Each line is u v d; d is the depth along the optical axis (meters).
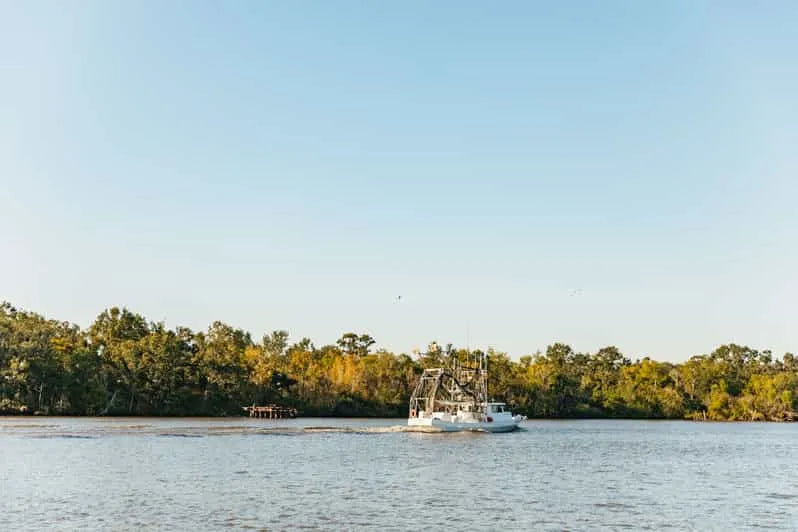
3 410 158.62
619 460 84.19
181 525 42.62
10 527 41.69
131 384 177.75
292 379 196.88
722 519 47.19
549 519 46.25
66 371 165.88
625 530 43.47
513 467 74.50
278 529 41.94
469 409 132.75
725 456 91.75
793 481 66.44
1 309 171.38
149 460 74.69
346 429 130.88
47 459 73.81
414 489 57.72
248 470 67.88
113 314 195.75
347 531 41.81
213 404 185.62
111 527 41.88
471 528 43.22
